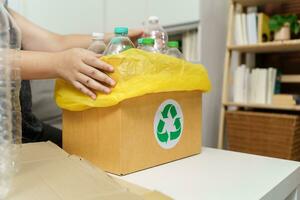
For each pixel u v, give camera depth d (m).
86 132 0.76
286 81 2.06
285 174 0.72
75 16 1.75
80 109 0.75
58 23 1.67
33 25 1.18
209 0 1.98
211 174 0.71
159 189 0.61
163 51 0.86
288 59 2.22
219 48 2.13
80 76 0.71
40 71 0.77
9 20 0.60
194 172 0.73
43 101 1.41
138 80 0.69
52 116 1.44
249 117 1.95
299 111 1.99
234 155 0.90
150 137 0.75
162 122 0.78
